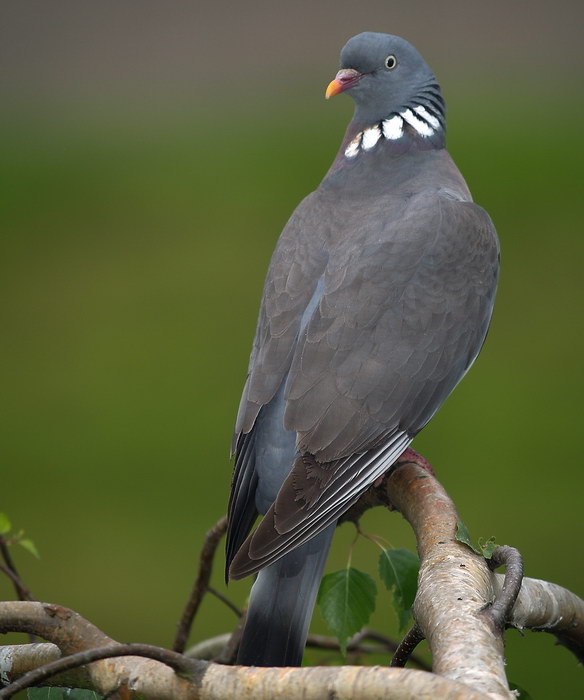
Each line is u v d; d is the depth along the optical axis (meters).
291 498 5.95
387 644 7.21
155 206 23.77
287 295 6.91
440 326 6.93
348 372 6.55
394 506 6.30
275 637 5.84
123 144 27.84
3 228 22.94
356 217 7.29
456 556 4.85
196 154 26.67
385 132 7.93
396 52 7.98
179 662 3.98
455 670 3.90
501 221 21.88
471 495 14.27
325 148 26.56
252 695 3.86
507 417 16.16
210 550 6.77
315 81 31.17
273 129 28.16
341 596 6.03
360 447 6.39
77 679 4.54
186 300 19.89
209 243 21.80
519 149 25.16
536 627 5.39
